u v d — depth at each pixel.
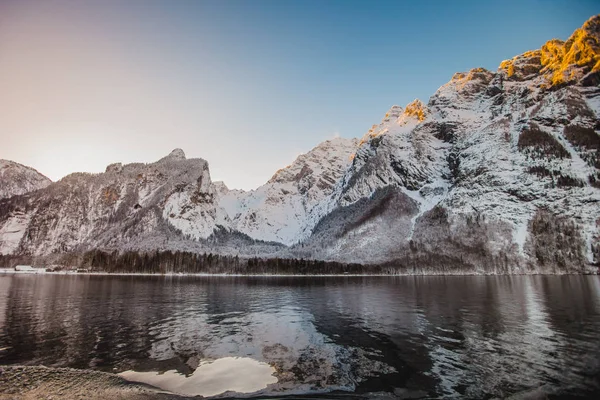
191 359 26.91
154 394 20.03
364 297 72.06
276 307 57.59
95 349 29.89
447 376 22.08
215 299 69.94
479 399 18.48
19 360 26.66
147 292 84.12
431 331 35.47
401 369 23.73
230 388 20.84
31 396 19.75
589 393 18.91
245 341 32.72
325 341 32.28
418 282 124.19
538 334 32.81
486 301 60.66
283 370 24.03
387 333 35.16
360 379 22.00
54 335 35.25
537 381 20.81
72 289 90.56
